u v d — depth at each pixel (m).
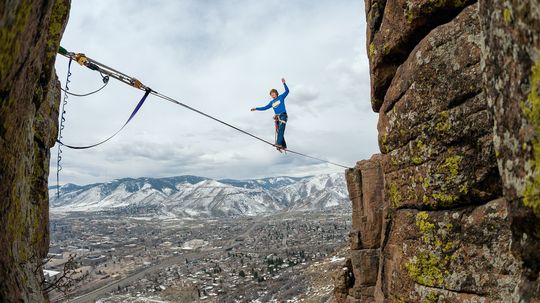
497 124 4.91
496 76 4.87
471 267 7.75
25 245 6.17
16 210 5.62
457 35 8.11
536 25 4.01
